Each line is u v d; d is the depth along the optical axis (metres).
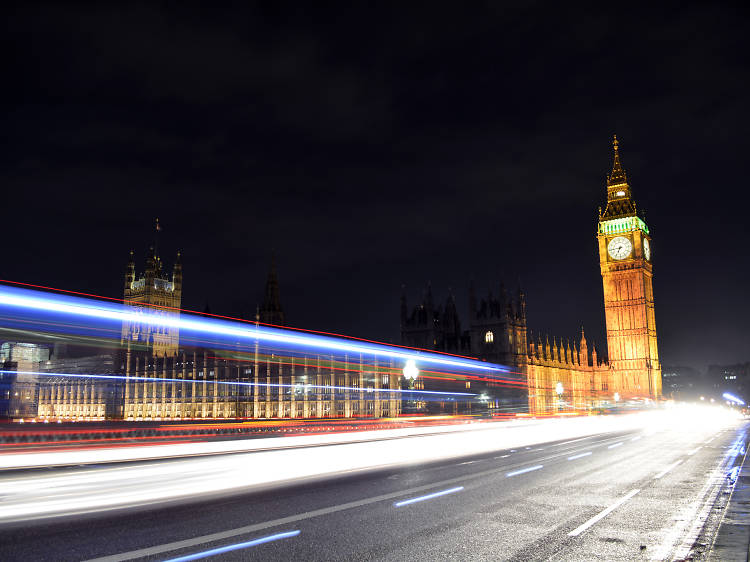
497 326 146.62
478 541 11.30
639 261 173.62
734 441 38.97
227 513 13.84
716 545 11.03
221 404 150.00
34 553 10.26
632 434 48.41
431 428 50.78
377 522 12.93
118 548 10.61
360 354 130.00
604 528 12.45
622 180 180.75
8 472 21.64
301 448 33.72
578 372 178.12
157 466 23.78
